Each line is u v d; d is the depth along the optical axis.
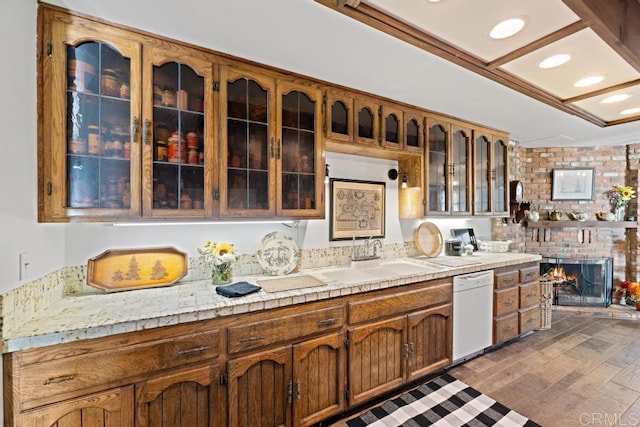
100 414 1.24
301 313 1.73
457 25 1.48
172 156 1.62
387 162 2.86
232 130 1.78
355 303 1.93
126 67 1.50
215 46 1.64
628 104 2.58
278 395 1.65
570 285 4.20
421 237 3.06
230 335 1.51
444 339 2.42
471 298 2.60
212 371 1.47
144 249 1.82
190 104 1.66
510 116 2.82
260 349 1.60
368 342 1.99
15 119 1.17
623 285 4.07
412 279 2.19
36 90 1.31
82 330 1.20
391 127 2.46
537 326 3.22
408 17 1.42
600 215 4.15
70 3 1.30
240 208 1.79
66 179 1.37
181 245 1.95
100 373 1.24
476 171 3.09
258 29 1.47
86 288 1.68
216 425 1.47
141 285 1.78
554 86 2.21
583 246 4.21
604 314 3.84
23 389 1.13
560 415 1.94
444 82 2.08
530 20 1.45
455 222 3.52
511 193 3.95
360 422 1.88
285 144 1.96
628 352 2.82
